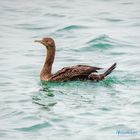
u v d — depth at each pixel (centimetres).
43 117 1891
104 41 2673
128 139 1730
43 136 1762
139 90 2105
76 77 2212
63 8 3247
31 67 2398
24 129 1812
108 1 3416
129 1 3403
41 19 3038
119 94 2066
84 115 1897
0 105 1995
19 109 1958
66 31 2841
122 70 2333
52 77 2231
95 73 2325
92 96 2058
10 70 2355
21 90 2141
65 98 2052
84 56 2525
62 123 1845
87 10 3198
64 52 2569
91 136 1752
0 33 2831
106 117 1878
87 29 2859
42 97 2069
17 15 3123
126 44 2655
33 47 2656
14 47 2645
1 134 1778
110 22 2984
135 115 1889
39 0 3438
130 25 2931
